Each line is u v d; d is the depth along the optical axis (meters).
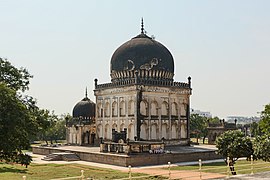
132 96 59.94
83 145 68.69
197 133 99.31
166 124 62.78
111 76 66.56
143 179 33.38
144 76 62.38
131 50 63.62
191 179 33.03
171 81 63.88
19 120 31.20
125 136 54.28
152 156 47.56
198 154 52.38
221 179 25.27
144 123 59.94
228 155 37.16
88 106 72.88
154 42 65.75
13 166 41.34
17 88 40.25
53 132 104.19
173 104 64.19
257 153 34.06
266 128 47.00
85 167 44.19
